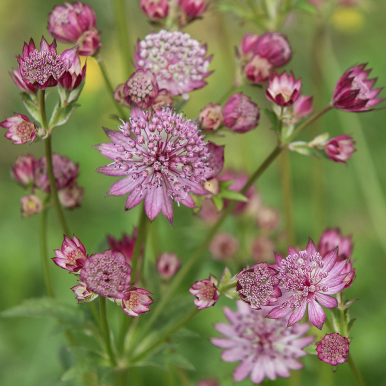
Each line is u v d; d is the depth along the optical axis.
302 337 0.46
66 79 0.43
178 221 0.73
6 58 1.27
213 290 0.42
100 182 0.89
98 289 0.41
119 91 0.45
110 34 1.10
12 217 0.86
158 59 0.47
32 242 0.81
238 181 0.56
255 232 0.56
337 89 0.45
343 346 0.41
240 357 0.46
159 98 0.45
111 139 0.44
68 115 0.44
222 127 0.46
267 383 0.49
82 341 0.61
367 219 0.91
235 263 0.55
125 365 0.46
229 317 0.47
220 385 0.52
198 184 0.44
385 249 0.74
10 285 0.73
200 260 0.65
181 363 0.45
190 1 0.48
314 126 0.66
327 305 0.41
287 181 0.54
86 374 0.49
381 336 0.65
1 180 0.98
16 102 1.19
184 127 0.44
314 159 0.65
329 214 0.93
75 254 0.42
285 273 0.41
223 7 0.53
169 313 0.47
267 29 0.54
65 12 0.46
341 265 0.41
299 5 0.52
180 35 0.47
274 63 0.48
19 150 1.09
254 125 0.46
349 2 0.66
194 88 0.47
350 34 1.18
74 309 0.46
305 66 1.08
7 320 0.70
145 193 0.43
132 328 0.47
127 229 0.73
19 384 0.64
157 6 0.48
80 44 0.46
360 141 0.74
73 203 0.48
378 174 0.98
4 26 1.28
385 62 1.13
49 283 0.48
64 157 0.48
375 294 0.71
